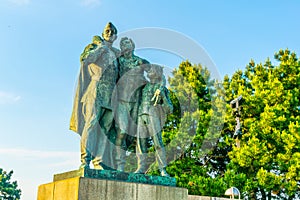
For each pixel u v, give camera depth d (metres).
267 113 19.58
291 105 20.83
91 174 5.16
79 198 4.82
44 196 5.60
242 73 24.39
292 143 18.61
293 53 22.55
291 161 18.55
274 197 21.08
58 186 5.28
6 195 40.53
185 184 16.61
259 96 20.91
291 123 19.05
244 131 21.14
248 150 18.70
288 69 22.12
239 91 21.45
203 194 16.41
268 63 23.61
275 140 19.55
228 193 14.15
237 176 17.73
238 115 18.38
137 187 5.34
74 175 5.35
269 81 21.42
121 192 5.19
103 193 5.03
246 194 19.56
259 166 19.44
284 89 21.61
